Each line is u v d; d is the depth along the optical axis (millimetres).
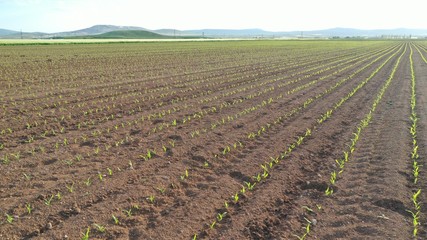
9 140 9102
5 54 35531
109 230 5129
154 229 5203
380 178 6898
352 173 7277
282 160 8000
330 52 49906
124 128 10305
